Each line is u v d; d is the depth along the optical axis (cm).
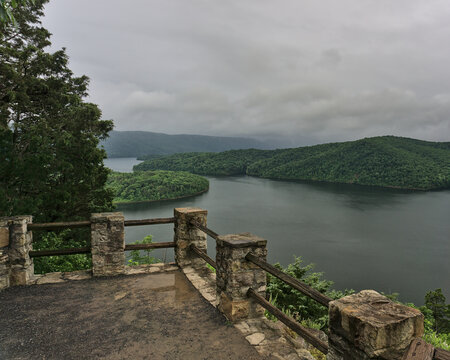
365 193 13975
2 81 1289
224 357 241
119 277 413
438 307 2031
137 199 11319
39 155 1245
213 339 267
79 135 1464
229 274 297
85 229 1606
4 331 275
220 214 9388
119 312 314
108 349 249
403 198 12588
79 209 1662
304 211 9969
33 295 353
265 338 271
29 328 281
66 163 1346
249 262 303
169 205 10362
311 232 7644
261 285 310
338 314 168
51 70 1498
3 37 1305
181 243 446
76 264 846
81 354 242
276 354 247
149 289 374
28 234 392
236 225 8131
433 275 5194
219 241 320
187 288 378
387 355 145
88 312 313
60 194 1378
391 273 5244
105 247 412
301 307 852
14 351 245
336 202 11631
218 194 13200
